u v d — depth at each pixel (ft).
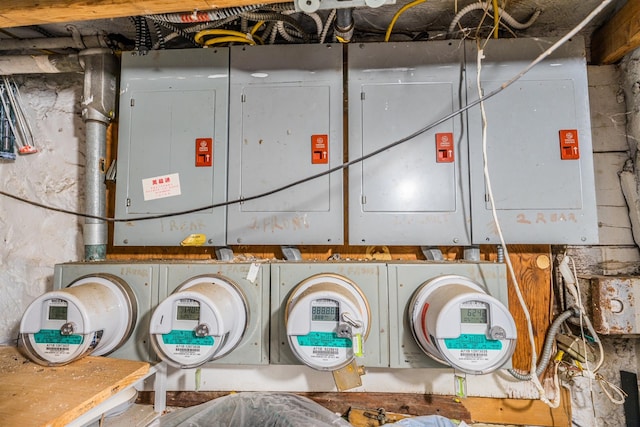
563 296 3.69
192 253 3.92
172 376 3.76
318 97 3.44
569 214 3.21
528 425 3.57
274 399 3.48
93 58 3.79
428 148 3.34
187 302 2.86
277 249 3.87
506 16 3.59
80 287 2.95
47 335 2.82
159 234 3.45
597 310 3.33
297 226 3.37
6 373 2.76
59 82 4.32
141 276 3.28
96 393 2.52
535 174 3.26
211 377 3.73
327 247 3.86
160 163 3.50
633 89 3.63
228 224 3.41
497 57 3.37
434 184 3.32
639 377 3.56
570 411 3.57
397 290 3.13
